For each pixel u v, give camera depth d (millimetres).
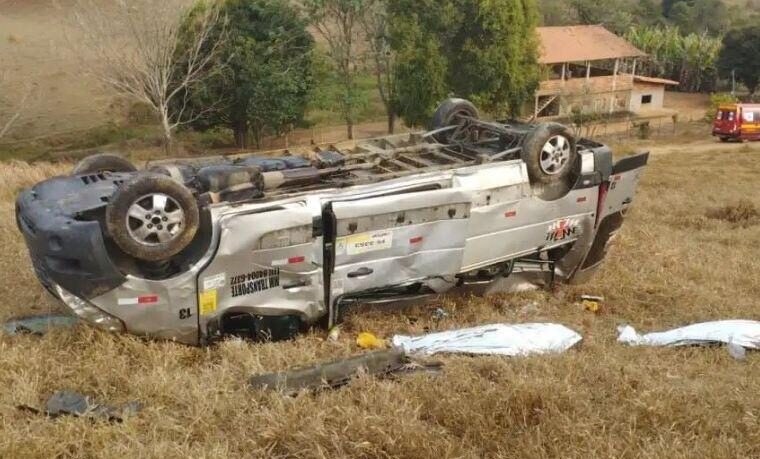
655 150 33656
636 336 7383
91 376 5773
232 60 30922
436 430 4930
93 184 6719
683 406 5316
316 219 6543
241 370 5977
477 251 7609
